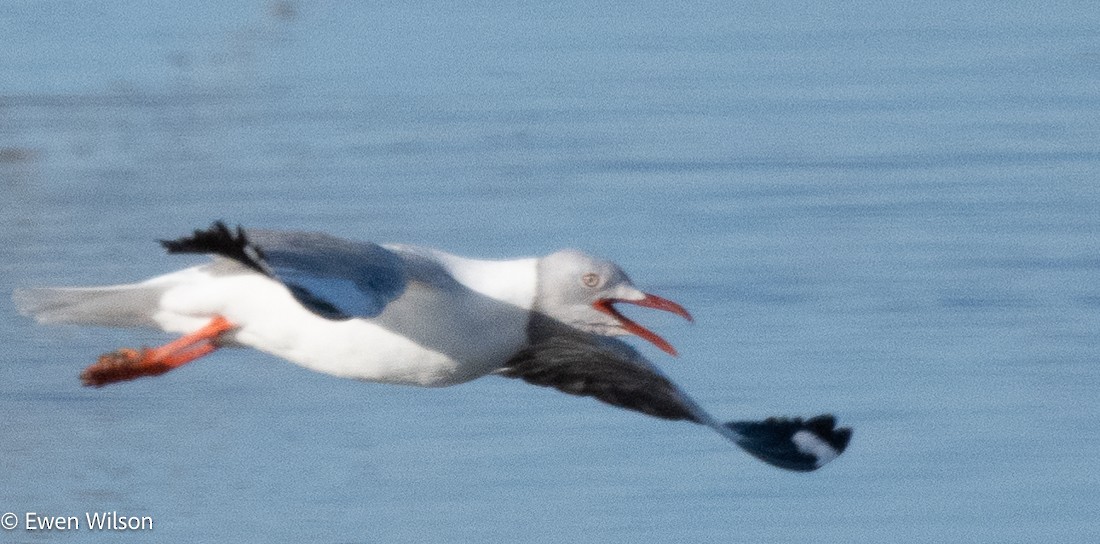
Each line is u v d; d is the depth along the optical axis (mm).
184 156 22344
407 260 9742
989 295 17375
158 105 24469
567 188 21141
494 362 10250
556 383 10641
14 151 22344
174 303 9453
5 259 18531
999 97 25078
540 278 10281
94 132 23156
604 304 10414
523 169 21938
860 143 23016
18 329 16188
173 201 20719
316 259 8500
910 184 21281
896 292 17469
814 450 10141
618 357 10352
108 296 9414
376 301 8453
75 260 18641
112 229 19625
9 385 15219
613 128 23672
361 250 8750
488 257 19047
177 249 7898
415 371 9898
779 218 19844
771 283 17750
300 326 9469
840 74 26500
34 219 19906
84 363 15648
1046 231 19391
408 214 20297
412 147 22734
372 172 21844
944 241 19031
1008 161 22141
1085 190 20875
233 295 9406
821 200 20547
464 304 9961
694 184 21312
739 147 22875
